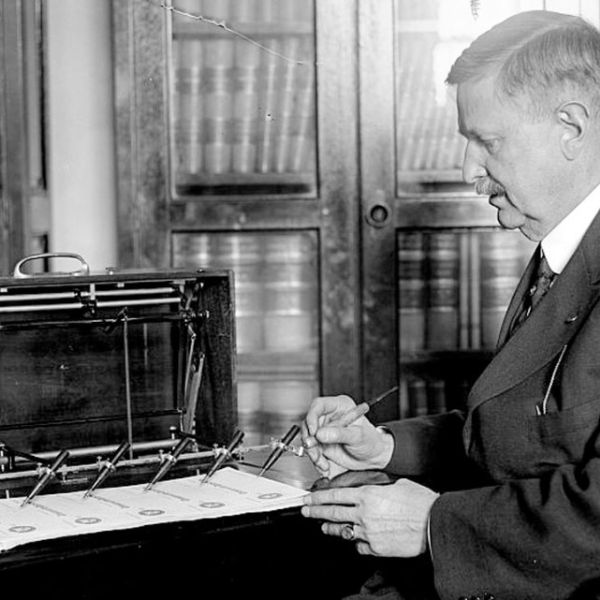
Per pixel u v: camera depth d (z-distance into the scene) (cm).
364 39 339
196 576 172
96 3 374
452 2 343
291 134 347
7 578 157
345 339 345
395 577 183
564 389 168
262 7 344
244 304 348
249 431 349
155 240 341
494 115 174
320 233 344
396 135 342
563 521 157
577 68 171
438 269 349
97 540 162
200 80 345
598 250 172
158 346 227
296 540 181
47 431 217
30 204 315
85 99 374
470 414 182
